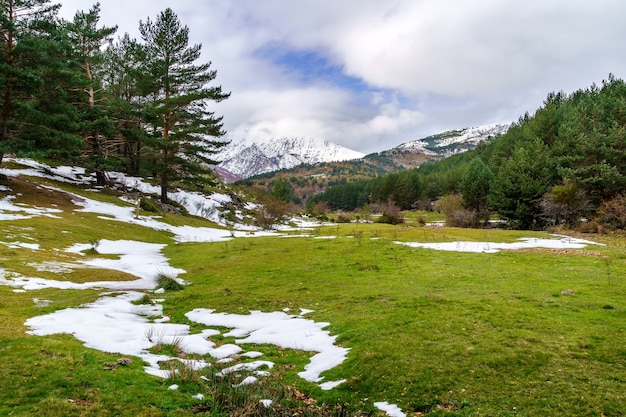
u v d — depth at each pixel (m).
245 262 21.83
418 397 6.54
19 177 38.75
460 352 7.91
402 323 9.88
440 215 85.44
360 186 159.25
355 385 7.14
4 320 9.34
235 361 8.53
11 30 30.53
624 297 11.34
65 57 39.00
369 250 23.42
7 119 31.53
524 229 44.22
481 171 56.28
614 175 36.22
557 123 59.12
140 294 14.84
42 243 22.75
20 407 5.26
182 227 40.09
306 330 10.46
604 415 5.62
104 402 5.71
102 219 34.03
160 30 45.06
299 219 70.94
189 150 46.19
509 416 5.77
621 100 42.94
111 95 50.72
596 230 32.97
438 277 15.41
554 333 8.66
